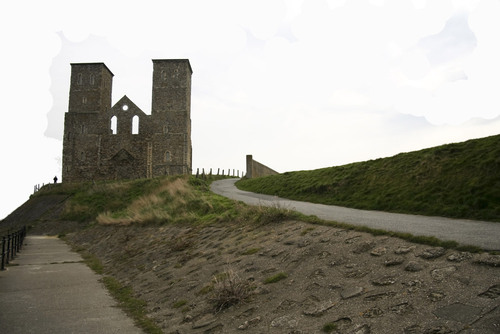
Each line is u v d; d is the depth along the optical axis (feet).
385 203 49.37
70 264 51.01
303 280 23.44
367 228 29.30
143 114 207.00
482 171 44.16
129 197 120.37
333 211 47.06
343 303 19.19
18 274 42.47
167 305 27.25
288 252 29.07
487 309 15.34
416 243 24.23
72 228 106.32
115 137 206.59
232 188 104.99
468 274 18.58
